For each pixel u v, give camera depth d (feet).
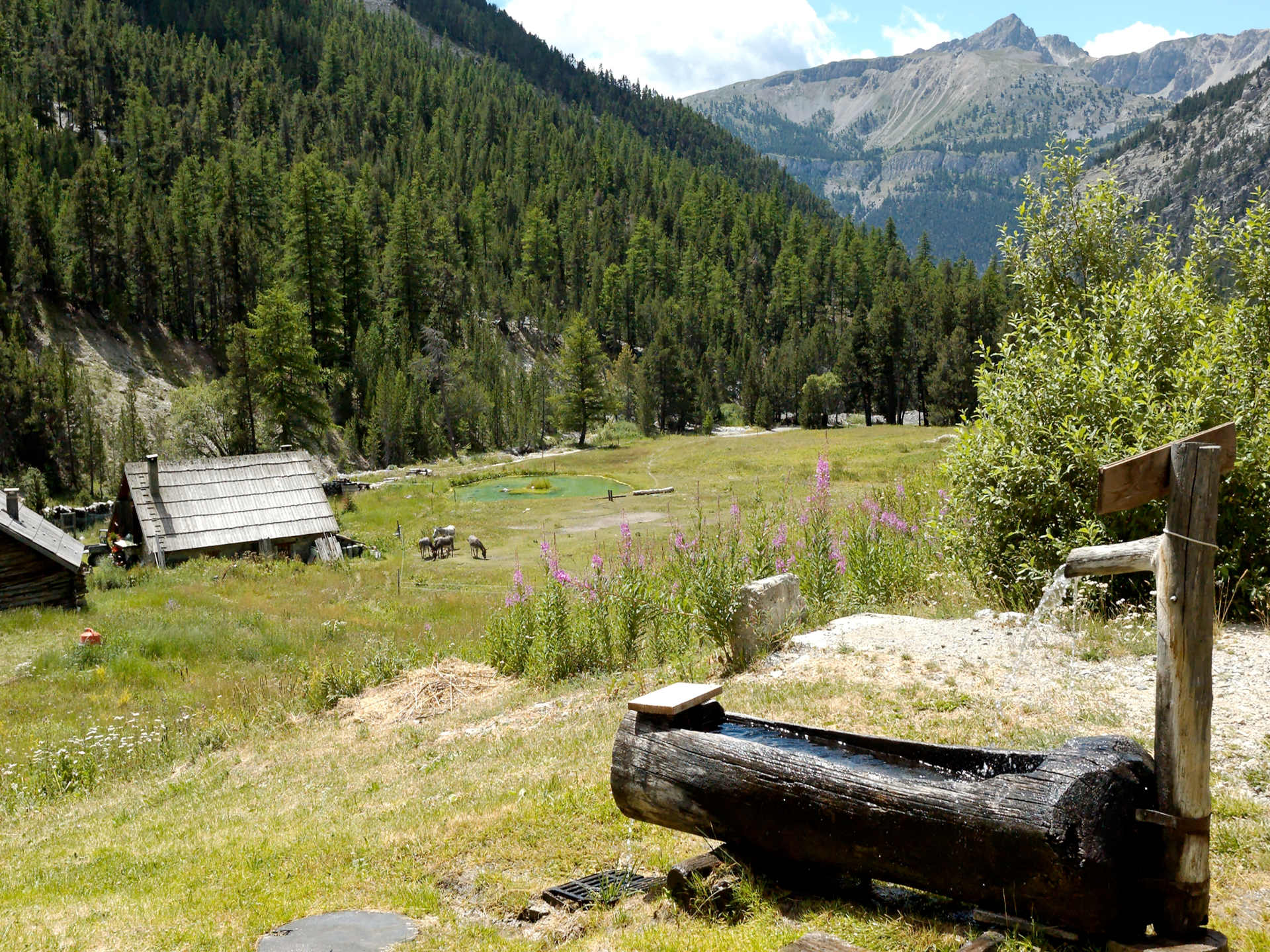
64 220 354.74
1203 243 41.04
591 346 330.13
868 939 14.06
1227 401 33.19
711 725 18.12
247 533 130.52
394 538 143.54
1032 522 37.24
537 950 16.19
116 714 54.75
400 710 44.19
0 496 98.78
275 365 246.88
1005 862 12.69
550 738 31.94
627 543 47.24
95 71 574.56
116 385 313.53
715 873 16.65
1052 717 24.41
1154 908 12.42
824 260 597.93
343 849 23.43
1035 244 46.37
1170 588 12.05
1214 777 19.83
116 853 28.68
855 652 32.99
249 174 432.25
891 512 48.70
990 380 40.29
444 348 364.99
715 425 422.00
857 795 14.23
